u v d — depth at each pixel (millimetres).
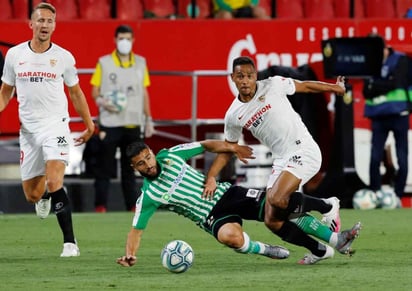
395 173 51531
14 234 38250
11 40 50688
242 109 29203
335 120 47750
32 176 32250
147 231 39062
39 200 33312
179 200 27953
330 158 48062
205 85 51125
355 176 48250
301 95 47312
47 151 31312
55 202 31500
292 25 52719
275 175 29375
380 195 48250
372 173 48406
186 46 52000
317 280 25812
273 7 55344
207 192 28062
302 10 57656
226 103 51219
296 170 28953
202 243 34938
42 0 54500
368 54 45781
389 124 47844
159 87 51219
